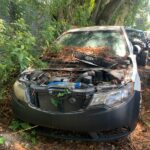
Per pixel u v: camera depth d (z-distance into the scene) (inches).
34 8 274.7
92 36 215.5
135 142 155.8
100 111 134.5
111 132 141.5
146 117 190.9
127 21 637.9
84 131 136.3
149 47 385.7
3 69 165.9
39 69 168.9
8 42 176.7
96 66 170.6
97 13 467.5
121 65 170.7
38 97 145.5
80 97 137.9
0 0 240.2
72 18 360.8
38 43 228.4
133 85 151.0
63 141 149.6
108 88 139.7
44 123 141.7
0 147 132.7
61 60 182.1
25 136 146.6
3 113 167.9
